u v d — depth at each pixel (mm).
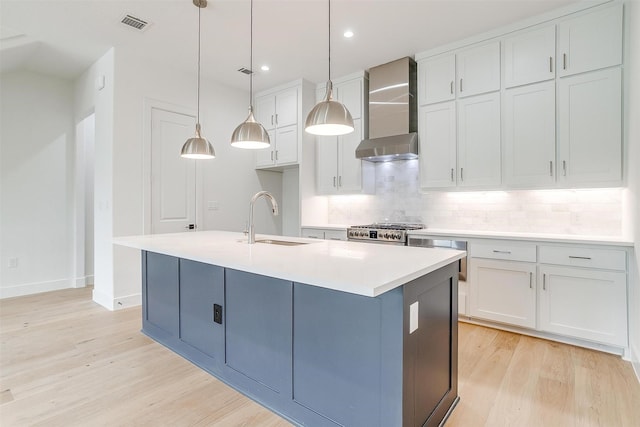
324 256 1827
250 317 1986
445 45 3451
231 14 2906
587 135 2721
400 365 1379
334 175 4445
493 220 3490
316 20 2998
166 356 2520
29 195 4242
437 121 3531
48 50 3611
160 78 3895
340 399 1586
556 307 2680
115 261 3590
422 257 1784
